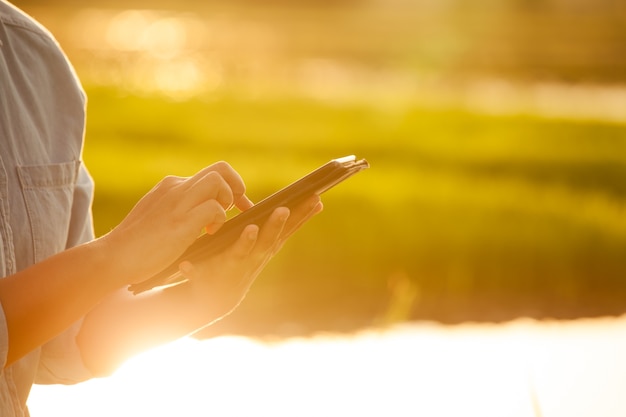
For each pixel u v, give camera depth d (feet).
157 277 5.95
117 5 173.37
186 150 49.62
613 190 45.78
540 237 32.14
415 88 101.24
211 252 5.87
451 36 132.57
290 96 75.46
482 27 141.38
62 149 6.40
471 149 52.75
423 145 53.52
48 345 6.98
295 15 161.17
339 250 30.66
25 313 5.15
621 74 123.24
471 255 31.40
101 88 67.15
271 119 64.18
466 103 85.61
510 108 84.58
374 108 70.38
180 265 5.89
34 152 6.12
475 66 121.70
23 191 6.00
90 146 47.37
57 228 6.23
